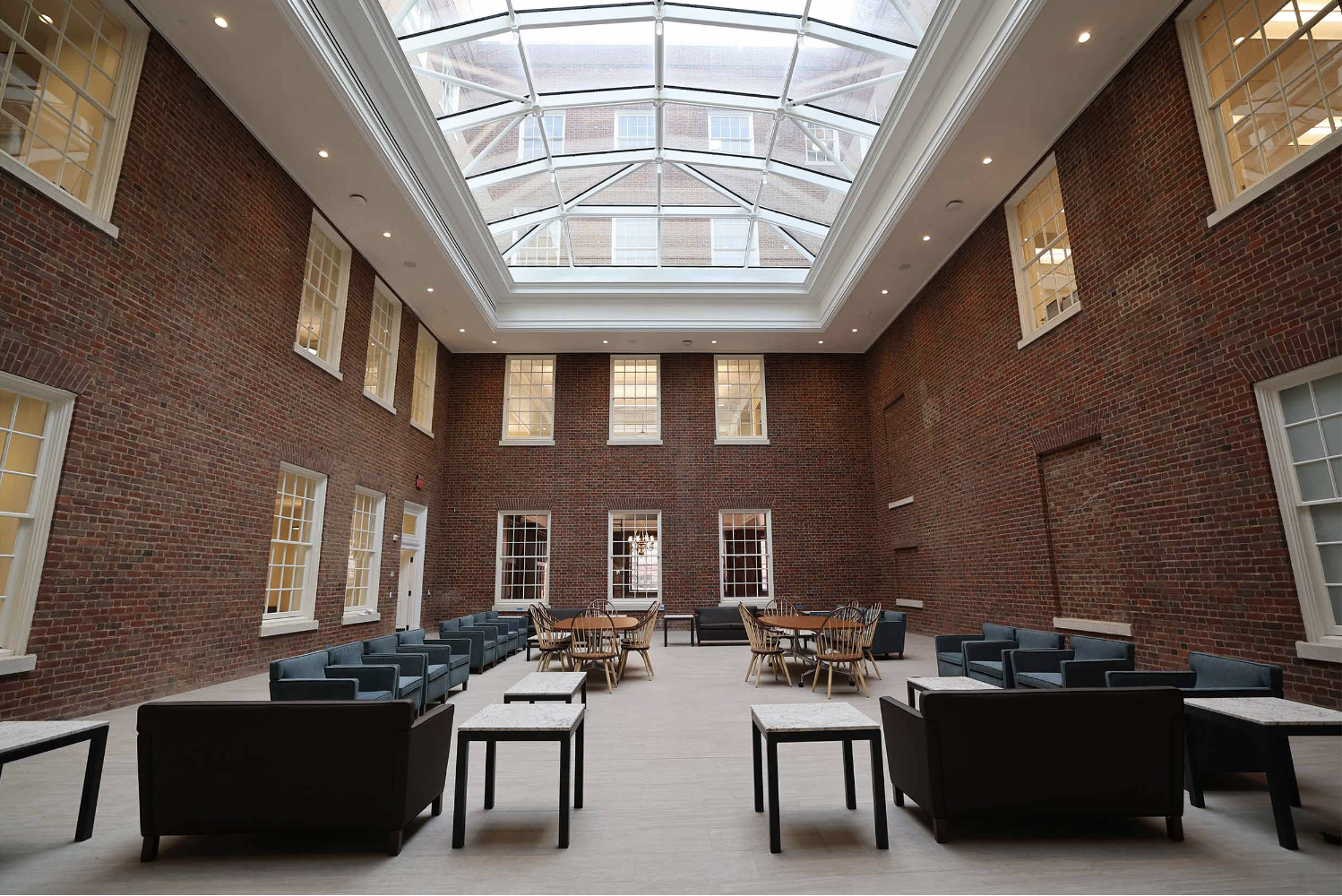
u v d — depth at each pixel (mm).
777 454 14953
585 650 8148
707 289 14023
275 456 8148
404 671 6121
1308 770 4043
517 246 13031
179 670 6480
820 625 7621
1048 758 3021
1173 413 6293
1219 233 5789
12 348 4828
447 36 7863
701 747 4863
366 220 9555
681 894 2559
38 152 5258
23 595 4973
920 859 2850
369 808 2920
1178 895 2502
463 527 14516
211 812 2893
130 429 5918
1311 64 5180
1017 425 9023
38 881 2645
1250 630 5492
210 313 6965
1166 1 6168
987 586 9844
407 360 12477
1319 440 5109
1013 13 6445
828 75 8984
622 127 10438
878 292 12312
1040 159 8438
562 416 14984
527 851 2980
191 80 6652
